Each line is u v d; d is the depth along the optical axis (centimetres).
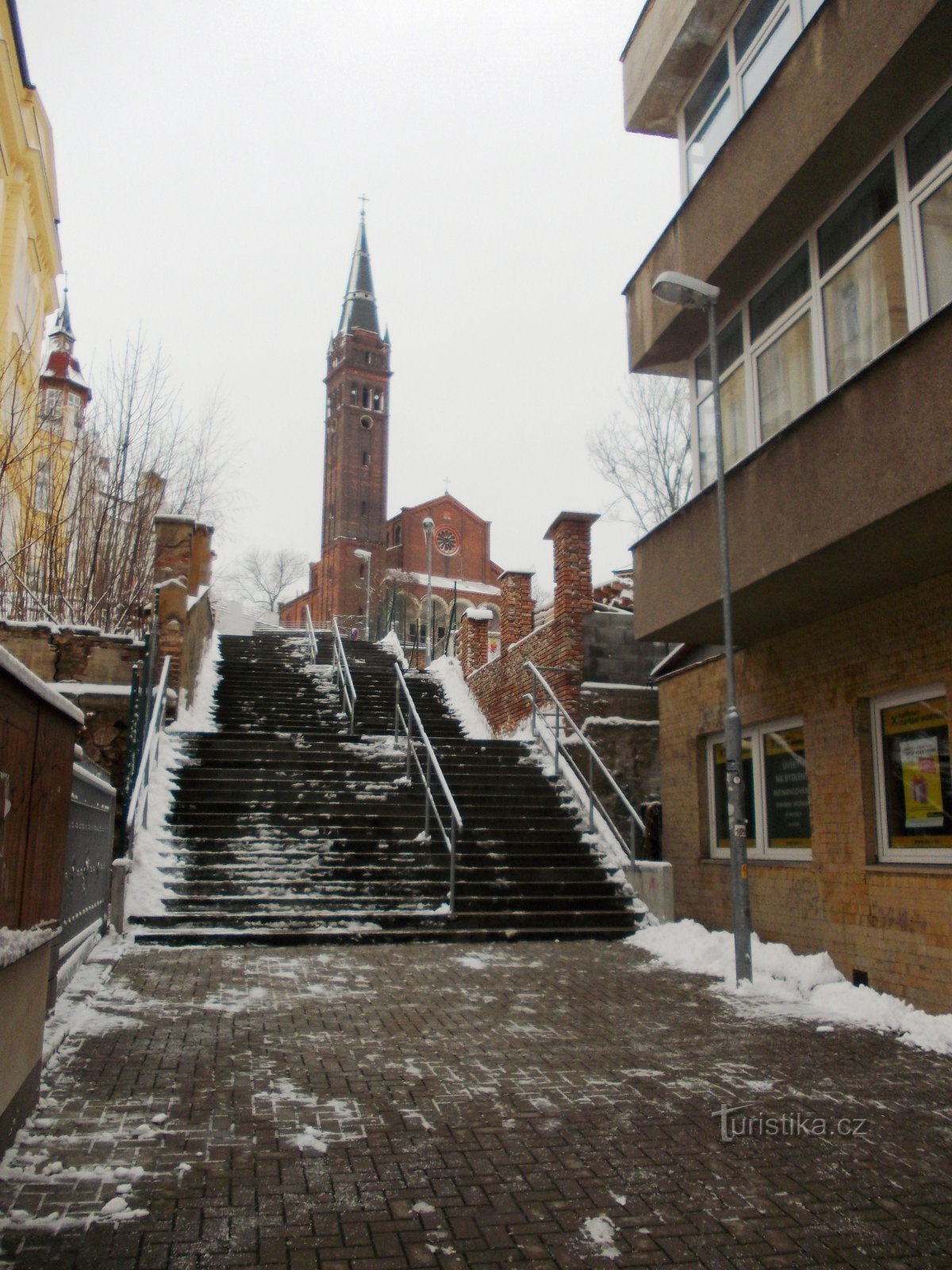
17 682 433
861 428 675
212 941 968
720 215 901
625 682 1616
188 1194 390
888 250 741
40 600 1567
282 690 1934
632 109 1147
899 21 650
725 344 1005
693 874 1165
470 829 1302
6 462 1413
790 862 964
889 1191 411
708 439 1037
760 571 793
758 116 837
